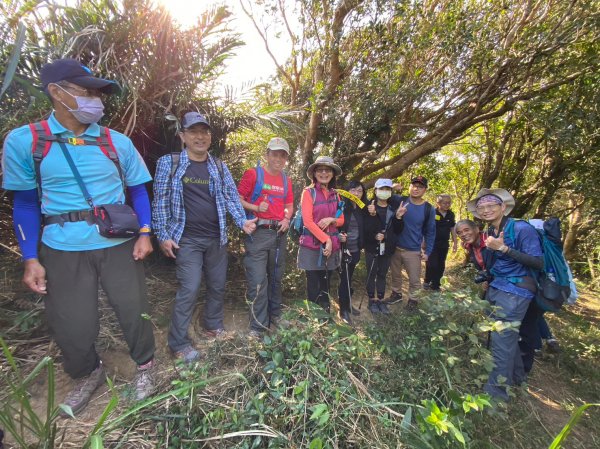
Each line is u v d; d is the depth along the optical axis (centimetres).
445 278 266
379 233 391
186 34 289
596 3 422
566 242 860
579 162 616
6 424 133
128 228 186
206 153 260
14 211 178
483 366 235
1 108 230
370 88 477
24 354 228
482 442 208
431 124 548
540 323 373
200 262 257
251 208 292
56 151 174
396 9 413
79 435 174
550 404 307
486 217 285
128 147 201
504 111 571
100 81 171
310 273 320
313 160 532
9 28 214
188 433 163
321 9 451
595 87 470
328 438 160
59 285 182
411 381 220
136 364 234
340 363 207
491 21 447
